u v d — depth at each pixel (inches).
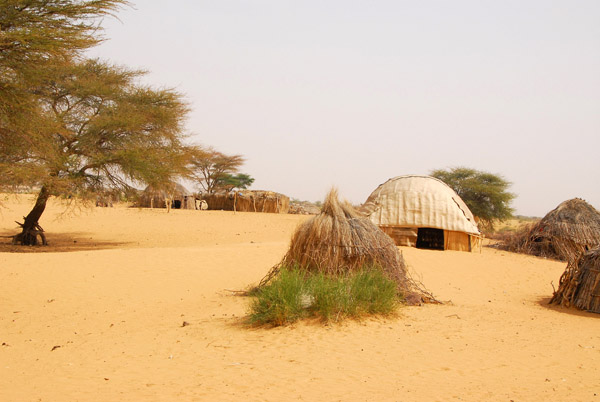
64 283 527.8
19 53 528.4
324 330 348.8
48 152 750.5
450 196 968.3
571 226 949.2
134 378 257.1
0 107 547.8
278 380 249.1
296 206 2006.6
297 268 444.8
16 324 398.0
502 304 513.0
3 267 561.9
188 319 407.2
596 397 224.7
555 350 319.0
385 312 392.2
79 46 559.8
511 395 226.5
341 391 232.1
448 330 361.7
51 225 1305.4
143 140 969.5
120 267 594.6
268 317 367.6
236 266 631.8
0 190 776.3
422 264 722.2
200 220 1432.1
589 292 481.4
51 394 229.1
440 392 230.4
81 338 354.6
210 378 254.1
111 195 1016.2
